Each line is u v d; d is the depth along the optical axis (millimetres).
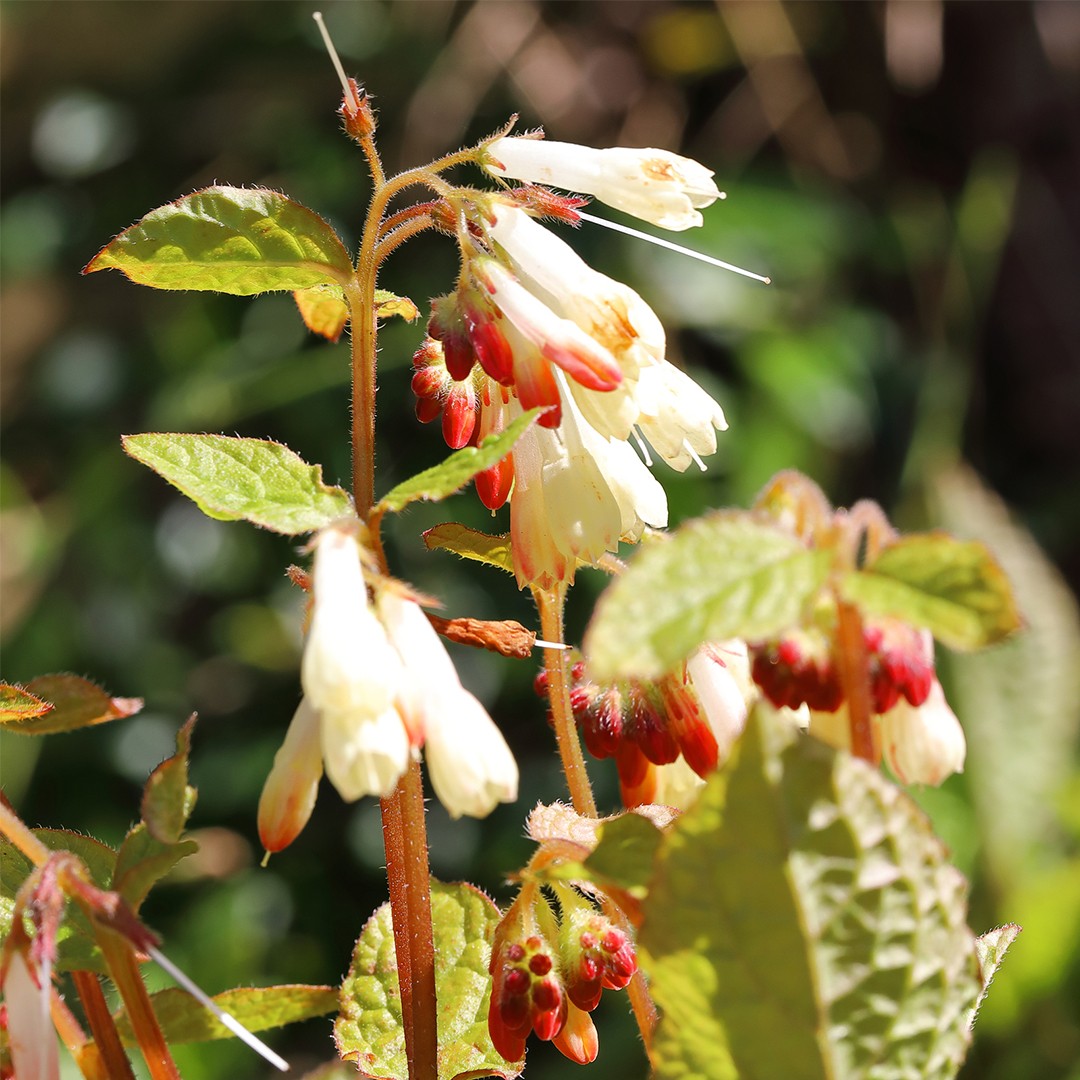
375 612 244
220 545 756
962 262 781
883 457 724
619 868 245
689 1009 242
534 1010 254
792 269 731
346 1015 277
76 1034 258
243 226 260
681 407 260
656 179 259
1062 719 570
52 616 746
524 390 251
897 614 232
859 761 236
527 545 260
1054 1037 519
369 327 260
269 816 242
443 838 636
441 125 786
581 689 266
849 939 239
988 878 553
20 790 684
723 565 232
